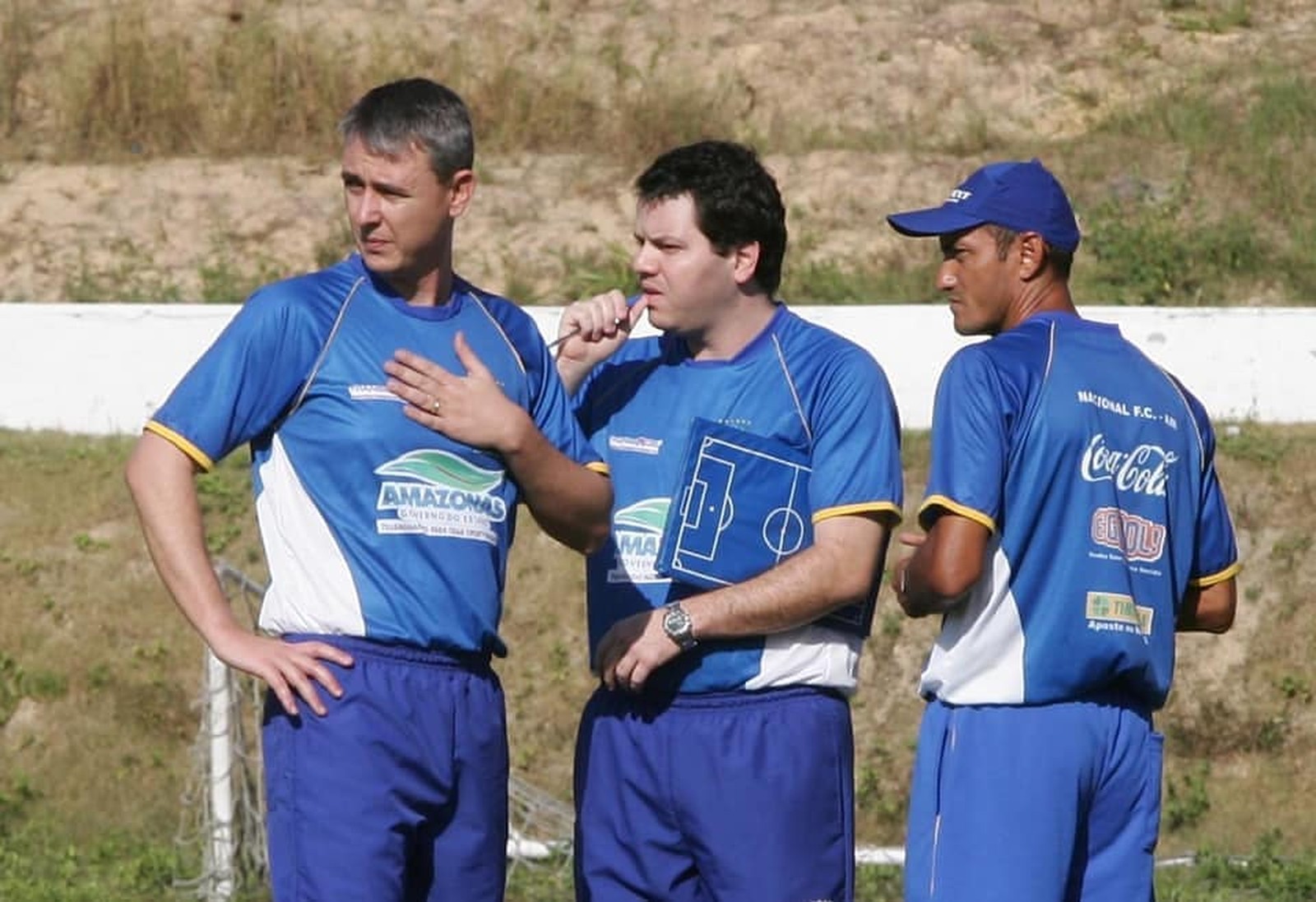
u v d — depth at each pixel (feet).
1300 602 134.31
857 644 64.08
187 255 181.47
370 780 55.88
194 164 194.90
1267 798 125.08
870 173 191.21
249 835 107.24
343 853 55.72
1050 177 65.00
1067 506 61.31
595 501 59.11
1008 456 61.05
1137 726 62.59
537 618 133.28
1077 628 61.05
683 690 62.59
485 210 186.29
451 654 57.31
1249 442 145.48
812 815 62.49
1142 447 62.80
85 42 209.36
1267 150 190.70
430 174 55.93
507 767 59.77
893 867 112.06
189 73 208.23
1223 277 176.65
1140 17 216.95
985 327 65.31
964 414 60.95
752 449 62.90
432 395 55.98
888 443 62.85
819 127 200.64
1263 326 151.02
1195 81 204.74
